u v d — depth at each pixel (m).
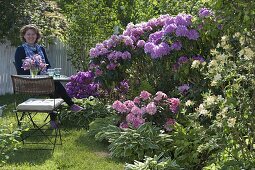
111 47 8.32
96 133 7.45
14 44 12.09
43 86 7.04
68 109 8.52
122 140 6.36
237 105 4.37
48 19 13.48
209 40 6.95
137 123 6.65
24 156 6.36
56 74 8.15
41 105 6.93
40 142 7.11
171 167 5.39
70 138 7.38
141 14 10.73
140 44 8.09
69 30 12.92
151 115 6.65
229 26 4.39
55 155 6.42
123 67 8.26
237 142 4.41
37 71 7.78
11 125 5.14
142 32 8.37
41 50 8.79
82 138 7.38
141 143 6.16
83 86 9.32
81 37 12.80
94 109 8.57
